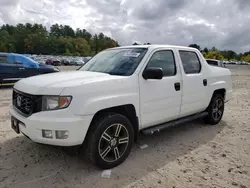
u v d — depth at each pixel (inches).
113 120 121.9
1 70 413.4
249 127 203.6
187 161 136.0
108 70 143.9
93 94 113.4
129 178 116.0
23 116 116.9
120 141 127.9
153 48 149.2
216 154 146.3
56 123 105.1
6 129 184.5
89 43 4992.6
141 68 137.1
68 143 108.2
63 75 131.0
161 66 150.5
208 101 192.4
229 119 230.7
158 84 144.3
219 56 3949.3
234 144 163.5
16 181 112.0
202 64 185.0
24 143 156.5
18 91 125.9
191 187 109.4
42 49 4180.6
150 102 140.8
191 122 215.6
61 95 106.7
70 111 106.9
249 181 115.3
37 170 122.4
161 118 150.9
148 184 111.3
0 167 124.9
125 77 129.3
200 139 172.4
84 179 114.4
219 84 201.3
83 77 123.7
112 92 120.8
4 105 276.8
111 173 120.4
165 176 118.6
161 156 141.9
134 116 134.9
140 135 177.2
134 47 158.6
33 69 453.4
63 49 4306.1
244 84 578.2
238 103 319.6
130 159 136.5
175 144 161.6
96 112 114.0
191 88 169.9
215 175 120.5
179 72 161.2
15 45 4128.9
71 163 130.0
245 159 139.5
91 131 116.0
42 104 109.0
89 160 121.1
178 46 169.0
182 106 165.0
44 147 149.8
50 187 107.7
